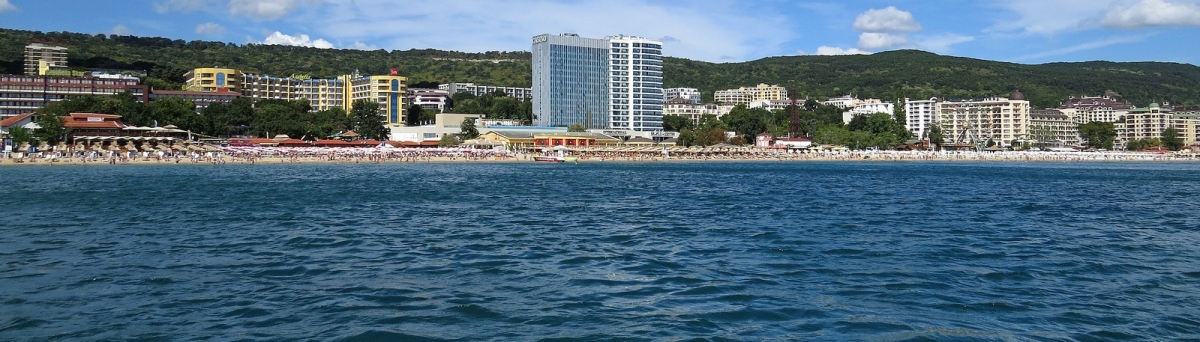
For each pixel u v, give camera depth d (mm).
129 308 31250
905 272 38969
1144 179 140000
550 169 172500
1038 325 29078
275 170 154875
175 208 71062
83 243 48562
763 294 33812
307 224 59062
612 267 40469
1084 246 48344
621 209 72125
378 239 50875
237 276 37906
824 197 87000
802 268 40000
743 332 28031
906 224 60125
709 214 67562
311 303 32219
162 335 27578
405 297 33312
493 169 169875
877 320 29547
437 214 66938
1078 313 30828
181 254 44469
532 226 58375
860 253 45000
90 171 143750
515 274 38594
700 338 27312
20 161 168000
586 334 27844
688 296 33500
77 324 28875
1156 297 33656
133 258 43000
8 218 62531
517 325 29000
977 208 74062
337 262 42031
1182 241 51031
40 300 32500
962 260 42750
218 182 110062
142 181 111438
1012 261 42438
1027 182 123938
